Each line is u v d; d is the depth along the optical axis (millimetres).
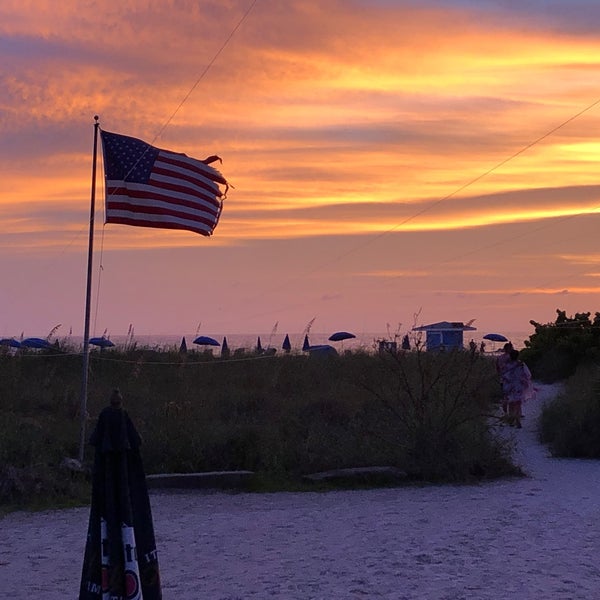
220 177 16500
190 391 21938
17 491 12617
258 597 7664
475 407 17812
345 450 15141
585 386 21234
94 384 22469
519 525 10531
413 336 19969
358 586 7945
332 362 27625
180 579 8367
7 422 16234
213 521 11266
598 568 8477
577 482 13984
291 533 10414
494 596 7535
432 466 14500
